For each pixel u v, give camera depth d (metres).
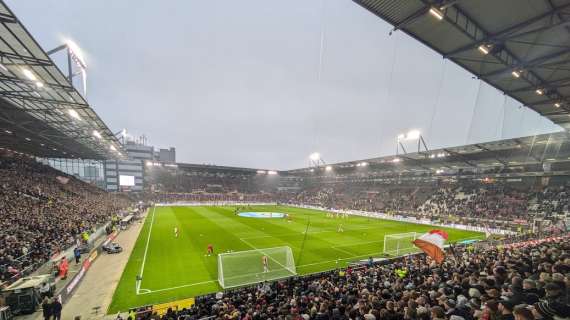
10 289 12.14
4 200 25.73
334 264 20.64
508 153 37.28
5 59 13.77
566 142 30.77
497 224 36.03
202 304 11.43
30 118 24.92
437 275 11.74
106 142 39.12
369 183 76.00
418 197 57.22
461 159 44.12
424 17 9.15
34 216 24.48
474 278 8.95
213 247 25.34
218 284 16.39
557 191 37.31
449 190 53.25
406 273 14.25
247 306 9.79
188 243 26.83
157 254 22.75
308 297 10.25
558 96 15.52
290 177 109.06
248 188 98.38
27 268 15.62
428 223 43.03
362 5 8.99
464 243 24.83
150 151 102.69
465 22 9.50
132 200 70.94
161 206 67.69
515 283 6.36
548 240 20.05
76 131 30.80
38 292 12.78
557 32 9.71
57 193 37.59
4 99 18.95
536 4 8.52
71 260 20.12
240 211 58.06
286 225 39.28
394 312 6.81
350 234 32.72
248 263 20.16
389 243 27.31
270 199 89.00
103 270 18.67
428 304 7.58
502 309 4.68
